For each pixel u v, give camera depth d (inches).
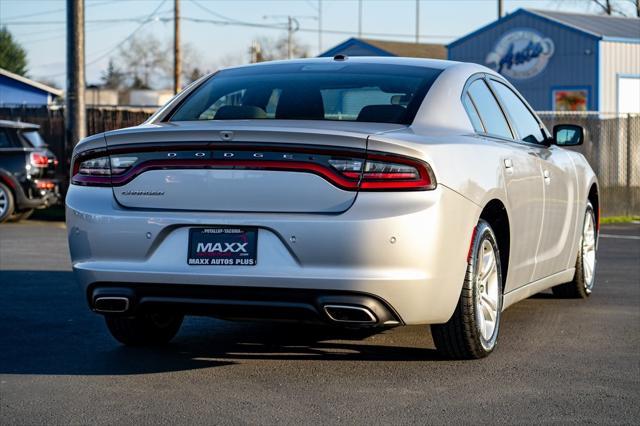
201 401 214.2
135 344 273.6
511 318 325.1
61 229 693.9
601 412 207.8
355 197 219.9
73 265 241.6
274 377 236.4
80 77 818.2
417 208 219.8
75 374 239.6
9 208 743.1
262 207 223.6
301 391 222.8
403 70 269.6
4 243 579.2
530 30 1592.0
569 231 331.9
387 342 278.2
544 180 298.0
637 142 901.2
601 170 871.1
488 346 255.1
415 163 221.5
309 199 221.5
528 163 283.9
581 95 1537.9
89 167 238.8
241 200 224.5
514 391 224.7
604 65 1525.6
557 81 1563.7
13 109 1006.4
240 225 223.6
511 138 289.4
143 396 218.5
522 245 279.7
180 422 198.2
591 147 872.3
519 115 306.0
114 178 235.1
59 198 781.9
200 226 226.5
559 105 1563.7
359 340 281.4
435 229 222.2
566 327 308.8
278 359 256.4
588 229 366.9
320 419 200.5
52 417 201.9
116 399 215.9
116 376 237.5
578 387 229.1
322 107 253.6
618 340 288.0
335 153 220.7
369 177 219.9
